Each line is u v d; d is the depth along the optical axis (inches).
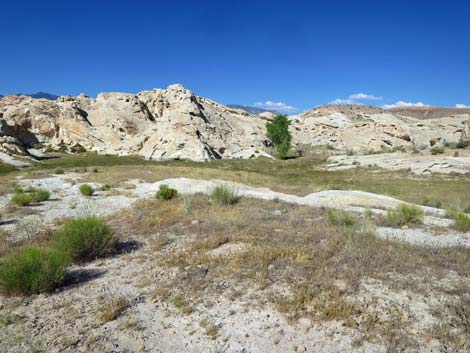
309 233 418.3
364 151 3432.6
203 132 3280.0
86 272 324.5
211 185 906.7
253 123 4468.5
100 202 745.6
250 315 227.5
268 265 310.5
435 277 271.0
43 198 780.0
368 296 241.4
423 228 479.2
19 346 199.5
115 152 3090.6
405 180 1663.4
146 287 280.7
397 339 191.5
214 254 348.5
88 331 215.5
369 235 393.1
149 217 557.3
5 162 2005.4
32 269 273.7
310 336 202.1
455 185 1445.6
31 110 3248.0
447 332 195.3
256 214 557.3
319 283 262.1
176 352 194.2
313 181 1627.7
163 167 1829.5
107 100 3772.1
